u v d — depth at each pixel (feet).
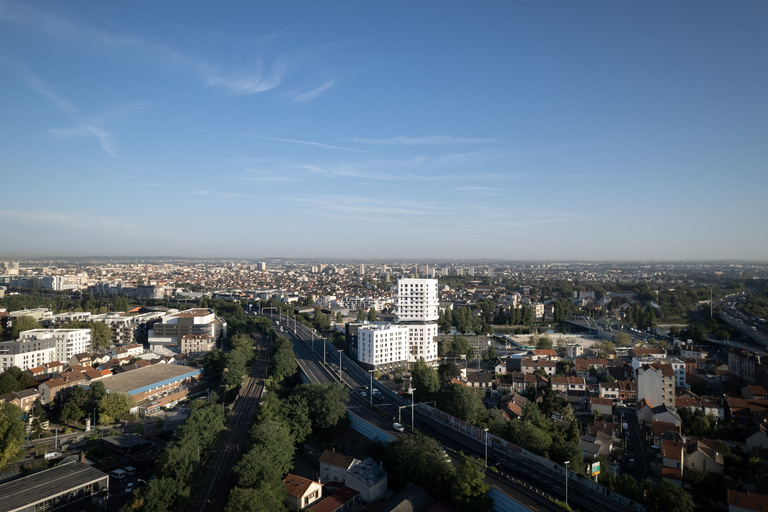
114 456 602.44
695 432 633.61
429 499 442.09
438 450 472.03
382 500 464.24
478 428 559.38
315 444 614.75
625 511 395.75
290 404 631.15
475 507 407.85
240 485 443.32
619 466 540.11
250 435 537.65
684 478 515.09
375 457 550.36
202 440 557.74
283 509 433.89
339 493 464.24
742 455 567.18
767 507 416.67
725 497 464.24
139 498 438.40
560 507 384.27
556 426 613.11
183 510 440.04
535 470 474.08
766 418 651.66
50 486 458.09
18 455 583.17
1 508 414.82
